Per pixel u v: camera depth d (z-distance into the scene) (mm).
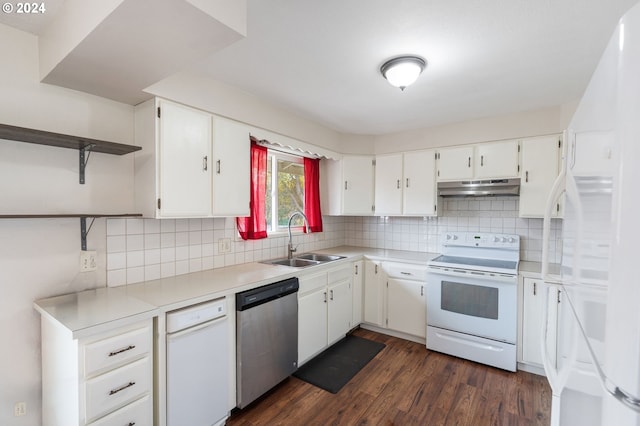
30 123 1577
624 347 523
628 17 526
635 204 508
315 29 1558
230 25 1151
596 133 703
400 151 3469
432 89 2314
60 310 1479
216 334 1846
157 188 1813
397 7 1384
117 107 1888
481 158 2986
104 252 1869
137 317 1448
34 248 1609
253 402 2160
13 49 1524
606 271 584
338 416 2020
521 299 2592
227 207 2223
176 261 2236
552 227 2910
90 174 1797
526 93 2385
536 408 2100
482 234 3168
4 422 1519
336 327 3004
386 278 3293
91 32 1173
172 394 1618
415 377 2492
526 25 1516
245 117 2379
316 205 3559
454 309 2840
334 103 2611
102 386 1337
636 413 501
